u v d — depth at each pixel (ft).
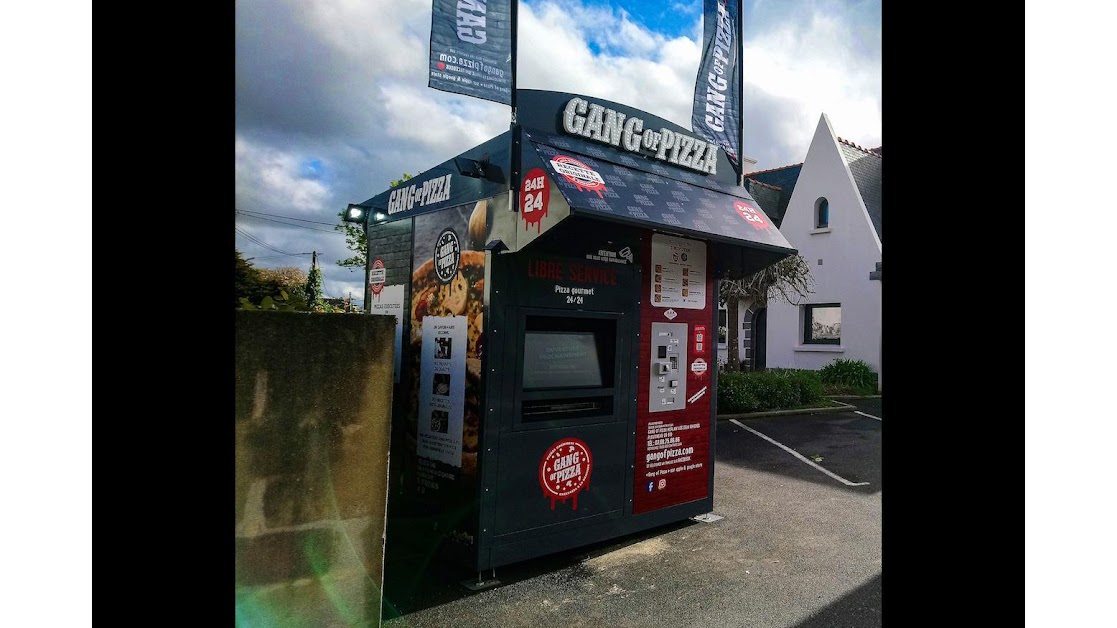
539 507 12.69
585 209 11.46
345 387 8.40
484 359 11.88
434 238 13.69
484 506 11.89
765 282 40.14
